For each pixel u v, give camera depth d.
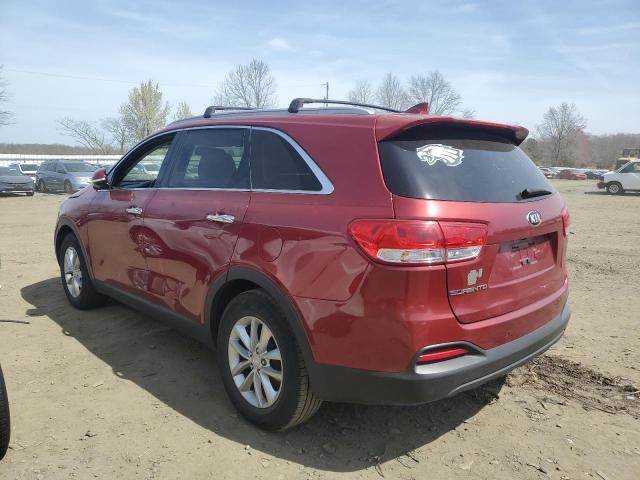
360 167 2.70
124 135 63.09
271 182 3.10
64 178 25.56
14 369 3.91
